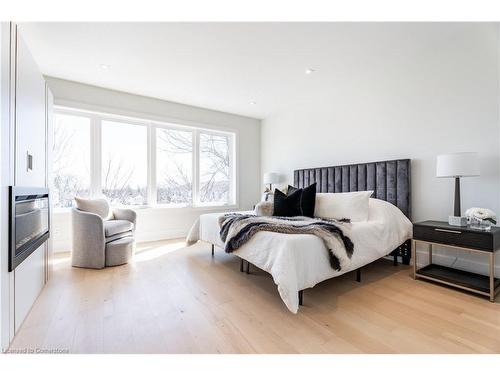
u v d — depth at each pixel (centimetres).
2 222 135
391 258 307
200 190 482
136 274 254
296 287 168
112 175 395
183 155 463
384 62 305
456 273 234
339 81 352
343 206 276
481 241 194
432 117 268
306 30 235
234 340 144
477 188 238
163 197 441
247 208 528
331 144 381
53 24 222
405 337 147
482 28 233
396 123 298
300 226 208
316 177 390
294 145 455
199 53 275
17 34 162
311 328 156
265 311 178
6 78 144
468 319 166
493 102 228
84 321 164
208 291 212
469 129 242
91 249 270
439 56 262
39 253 207
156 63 296
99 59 287
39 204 205
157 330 154
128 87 370
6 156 142
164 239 426
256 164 540
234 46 261
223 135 513
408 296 202
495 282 208
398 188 286
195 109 458
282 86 367
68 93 344
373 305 187
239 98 416
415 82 280
